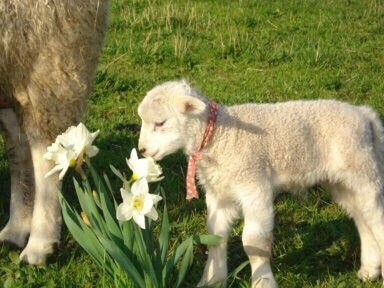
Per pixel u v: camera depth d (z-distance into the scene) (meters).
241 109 1.66
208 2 4.12
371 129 1.73
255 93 2.85
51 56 1.70
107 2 1.79
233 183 1.62
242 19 3.79
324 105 1.71
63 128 1.76
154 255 1.52
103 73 2.90
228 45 3.32
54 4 1.67
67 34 1.70
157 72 3.11
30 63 1.69
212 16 3.81
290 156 1.65
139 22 3.62
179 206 2.07
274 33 3.62
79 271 1.75
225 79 3.03
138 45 3.31
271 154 1.64
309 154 1.67
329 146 1.69
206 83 2.97
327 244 1.92
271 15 3.90
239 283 1.70
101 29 1.79
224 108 1.65
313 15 3.95
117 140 2.43
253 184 1.61
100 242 1.53
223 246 1.68
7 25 1.64
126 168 2.26
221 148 1.61
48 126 1.75
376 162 1.71
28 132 1.76
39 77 1.71
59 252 1.84
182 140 1.61
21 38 1.66
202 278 1.70
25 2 1.64
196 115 1.60
